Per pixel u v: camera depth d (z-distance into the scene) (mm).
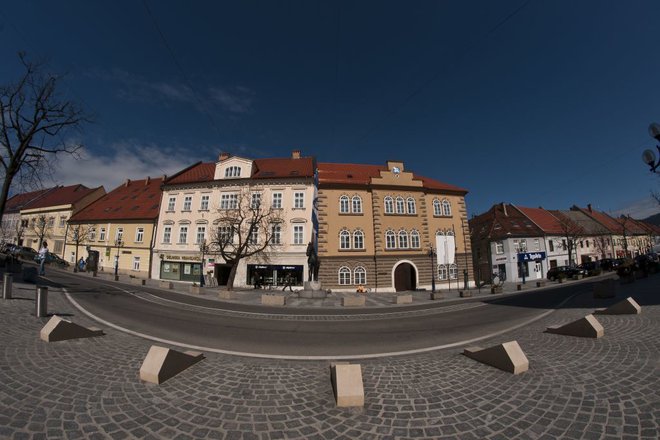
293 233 32688
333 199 32000
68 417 3773
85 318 10406
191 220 35562
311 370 5996
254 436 3551
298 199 33625
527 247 44375
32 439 3287
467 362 6277
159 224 36875
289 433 3627
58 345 6699
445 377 5414
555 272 35906
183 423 3781
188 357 5941
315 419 3969
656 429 3484
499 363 5695
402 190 33344
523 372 5430
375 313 15102
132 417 3863
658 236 66500
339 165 39188
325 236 31094
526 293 23625
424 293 28141
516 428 3654
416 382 5230
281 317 13469
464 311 15094
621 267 22875
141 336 8516
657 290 15375
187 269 34844
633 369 5207
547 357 6148
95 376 5129
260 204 31938
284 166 38031
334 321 12531
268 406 4324
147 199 43781
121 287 22984
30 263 37906
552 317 11203
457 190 35906
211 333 9555
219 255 33281
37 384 4664
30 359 5699
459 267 34625
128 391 4621
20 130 16234
